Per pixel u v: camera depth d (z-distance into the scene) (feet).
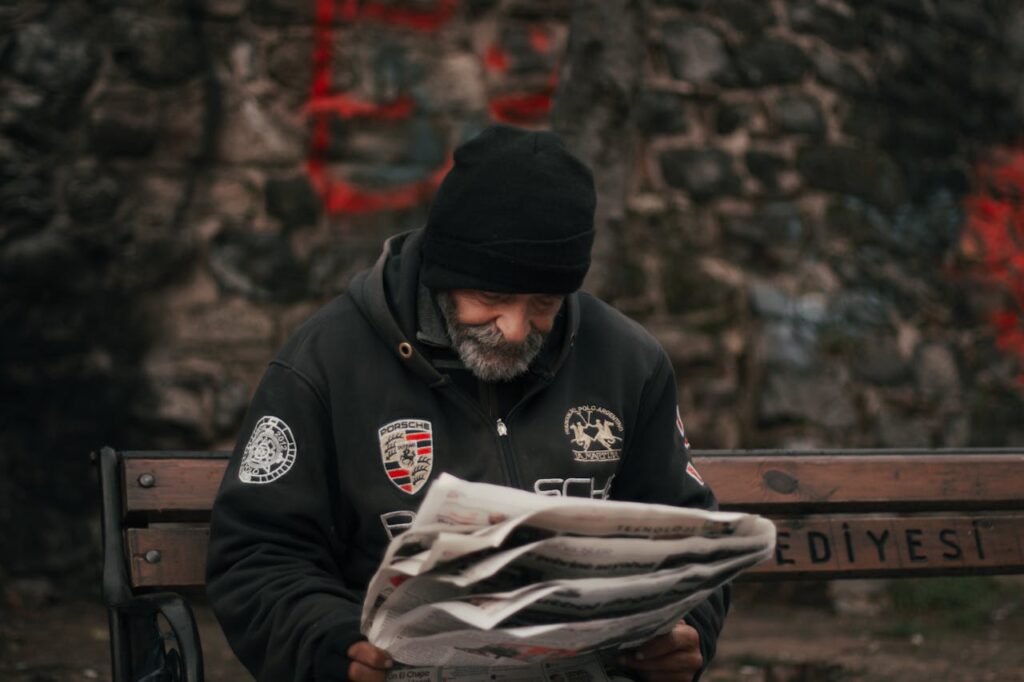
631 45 14.83
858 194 22.98
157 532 7.46
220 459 7.72
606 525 5.58
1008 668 15.48
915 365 22.29
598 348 7.38
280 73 20.39
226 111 20.12
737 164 22.22
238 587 6.43
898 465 8.91
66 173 19.43
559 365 7.11
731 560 5.50
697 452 8.60
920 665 15.65
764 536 5.62
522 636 5.12
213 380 19.63
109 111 19.65
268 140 20.27
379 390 6.89
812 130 22.75
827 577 8.68
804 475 8.70
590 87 14.71
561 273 6.48
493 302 6.62
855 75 23.34
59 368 19.21
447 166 20.95
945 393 22.43
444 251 6.61
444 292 6.86
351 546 7.09
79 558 18.97
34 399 19.13
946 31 24.53
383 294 7.00
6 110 19.20
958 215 23.85
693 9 22.34
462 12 21.20
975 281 23.58
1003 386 23.17
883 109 23.56
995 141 24.66
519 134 6.66
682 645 6.26
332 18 20.59
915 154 23.73
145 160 19.79
